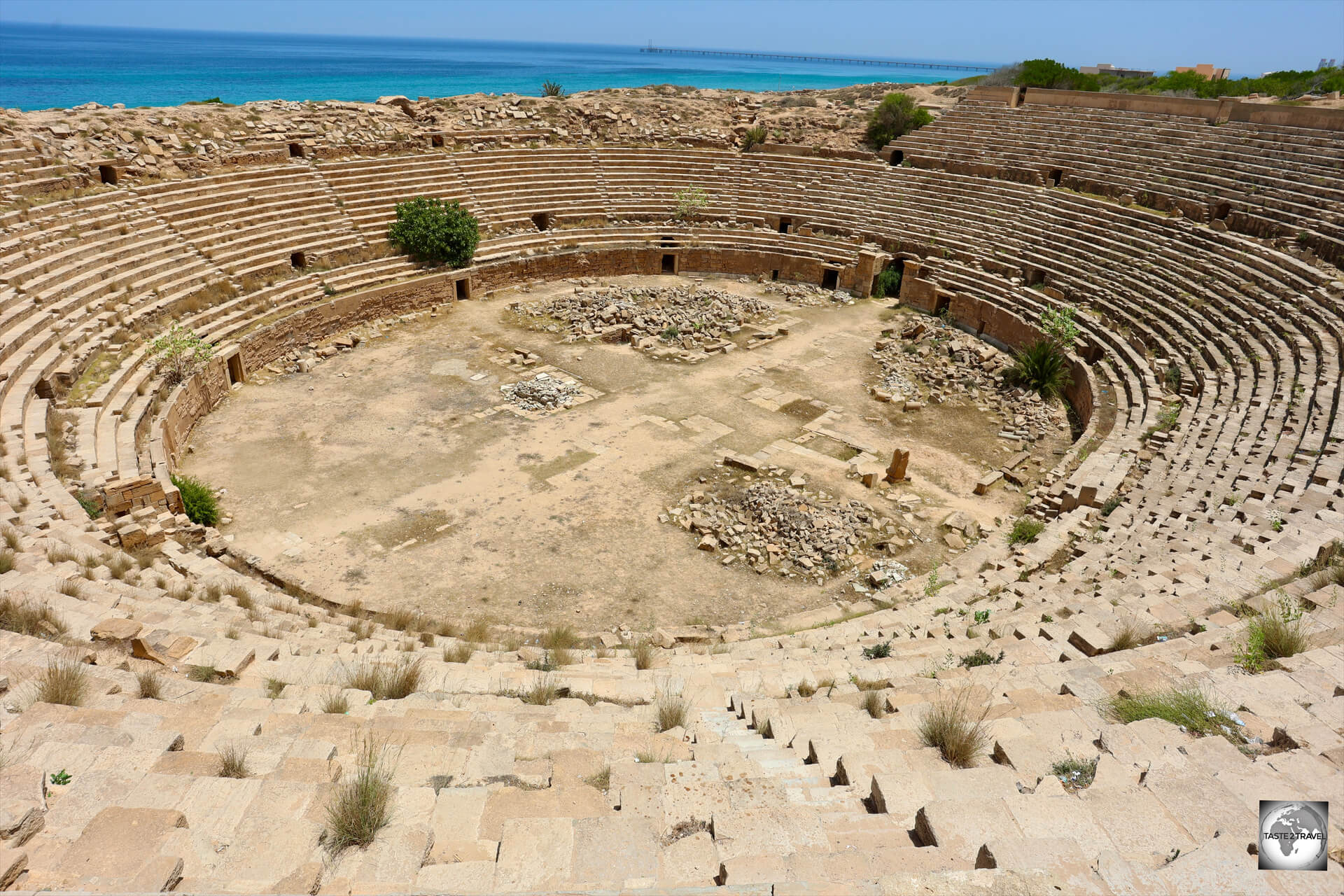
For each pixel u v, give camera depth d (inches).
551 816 281.9
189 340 1178.6
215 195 1562.5
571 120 2273.6
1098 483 915.4
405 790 286.0
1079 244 1674.5
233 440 1149.7
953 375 1439.5
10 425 886.4
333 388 1328.7
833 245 2018.9
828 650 577.9
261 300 1439.5
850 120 2425.0
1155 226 1611.7
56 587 550.9
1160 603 505.0
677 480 1074.7
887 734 348.5
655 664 590.2
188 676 451.2
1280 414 931.3
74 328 1127.6
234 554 873.5
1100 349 1379.2
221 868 229.5
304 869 226.1
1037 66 2469.2
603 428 1213.7
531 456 1126.4
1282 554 574.2
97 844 230.1
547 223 2052.2
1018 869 217.5
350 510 984.3
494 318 1673.2
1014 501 1048.8
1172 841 237.5
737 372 1441.9
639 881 238.4
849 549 920.9
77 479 849.5
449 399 1296.8
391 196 1840.6
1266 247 1397.6
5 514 679.7
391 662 503.2
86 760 290.7
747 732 400.8
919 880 211.0
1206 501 764.0
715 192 2218.3
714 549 928.9
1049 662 454.6
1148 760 294.5
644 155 2260.1
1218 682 359.3
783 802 294.2
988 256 1791.3
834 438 1207.6
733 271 2068.2
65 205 1323.8
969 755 321.4
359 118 1959.9
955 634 588.1
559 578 870.4
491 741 353.1
